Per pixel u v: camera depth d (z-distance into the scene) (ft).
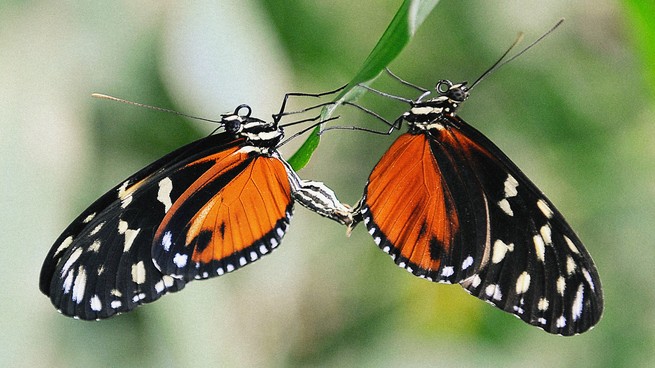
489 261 1.56
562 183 1.93
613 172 1.93
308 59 1.87
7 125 1.59
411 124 1.58
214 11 1.68
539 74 1.92
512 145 1.93
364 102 1.92
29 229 1.58
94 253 1.55
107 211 1.56
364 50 1.88
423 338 1.91
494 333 1.91
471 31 1.91
